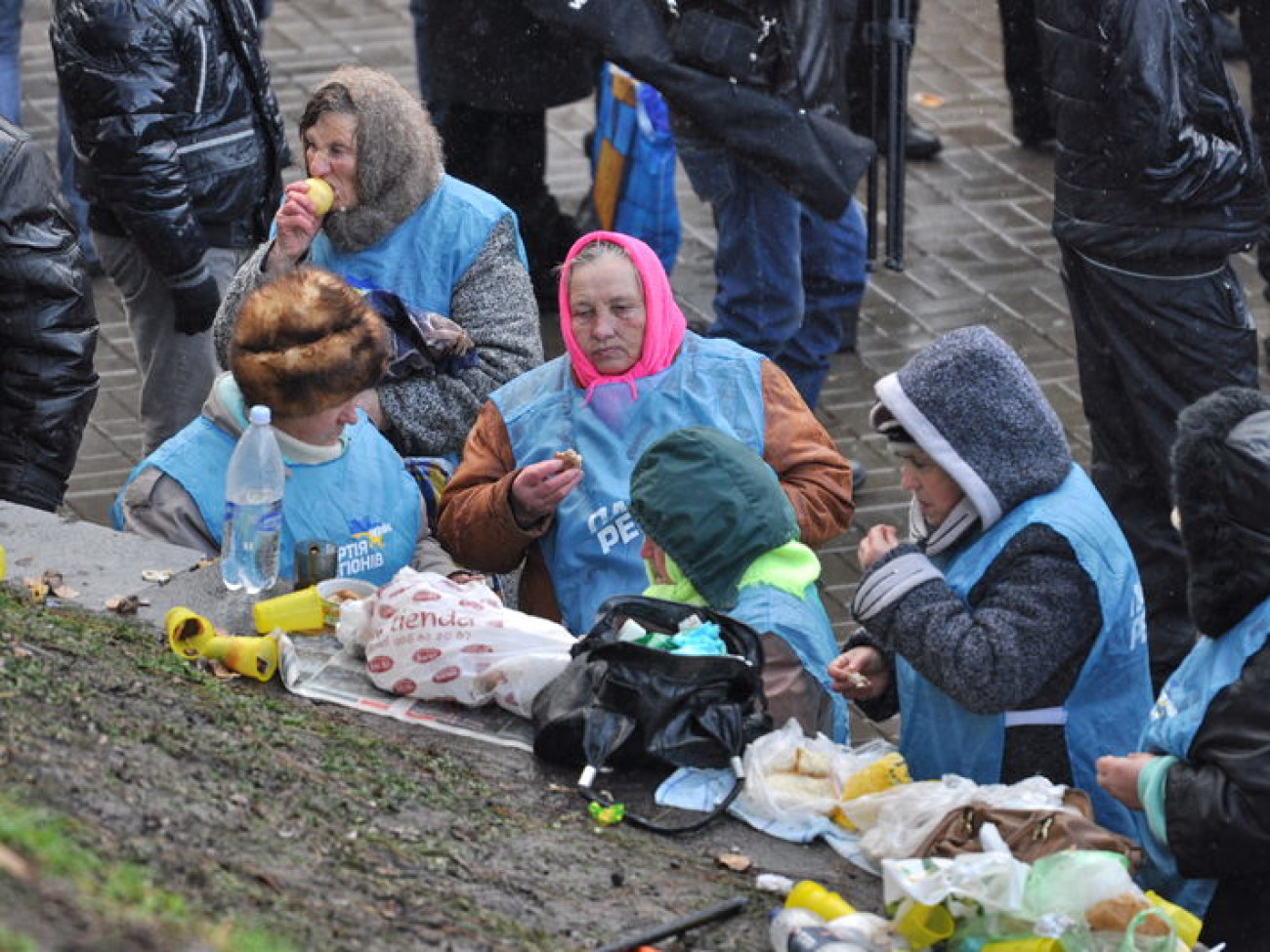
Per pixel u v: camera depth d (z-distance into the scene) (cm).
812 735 1523
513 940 1200
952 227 3697
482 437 1792
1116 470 2494
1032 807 1331
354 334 1662
